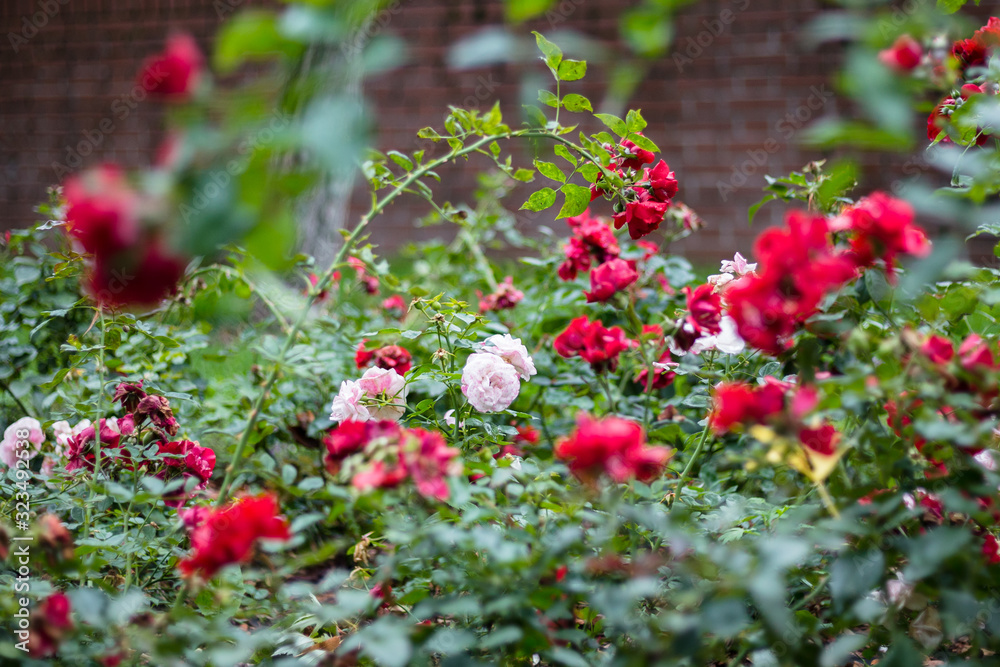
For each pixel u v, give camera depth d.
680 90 5.25
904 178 4.40
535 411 2.38
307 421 2.18
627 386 2.30
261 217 0.67
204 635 1.09
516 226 4.28
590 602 1.06
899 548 1.02
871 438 1.09
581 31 5.14
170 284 0.73
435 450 1.07
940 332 1.38
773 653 1.09
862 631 1.50
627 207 1.63
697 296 1.42
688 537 0.98
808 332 1.24
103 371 1.79
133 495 1.28
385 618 1.06
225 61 0.69
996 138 1.50
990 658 1.08
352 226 5.68
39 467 1.92
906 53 1.11
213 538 1.06
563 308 2.66
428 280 3.17
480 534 1.04
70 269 1.86
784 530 1.07
